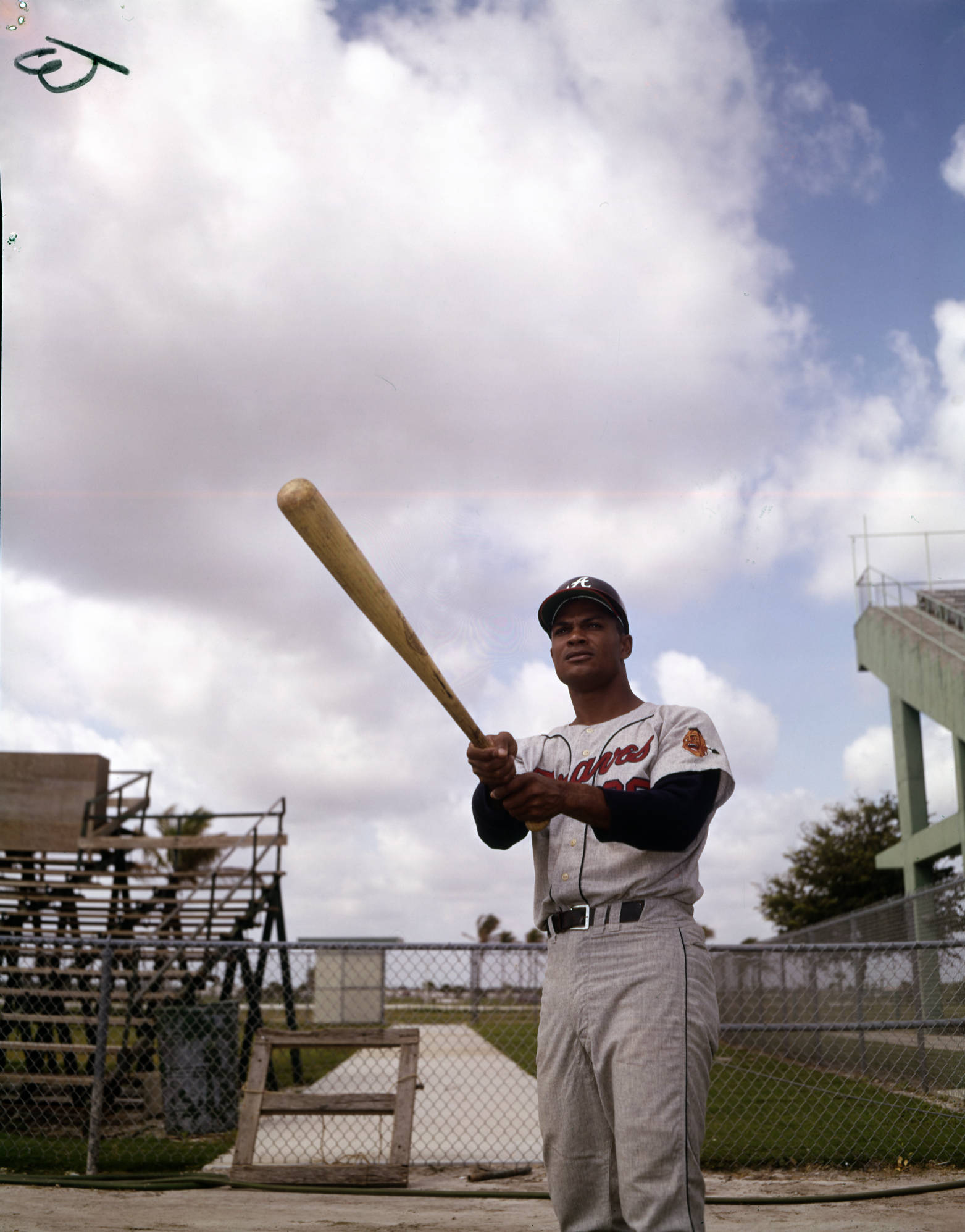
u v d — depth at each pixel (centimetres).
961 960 651
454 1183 536
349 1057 1181
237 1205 468
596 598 249
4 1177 528
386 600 179
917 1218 421
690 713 234
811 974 1134
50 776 1084
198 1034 736
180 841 1063
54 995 852
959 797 1741
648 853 220
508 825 243
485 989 603
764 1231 396
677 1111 204
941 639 1908
